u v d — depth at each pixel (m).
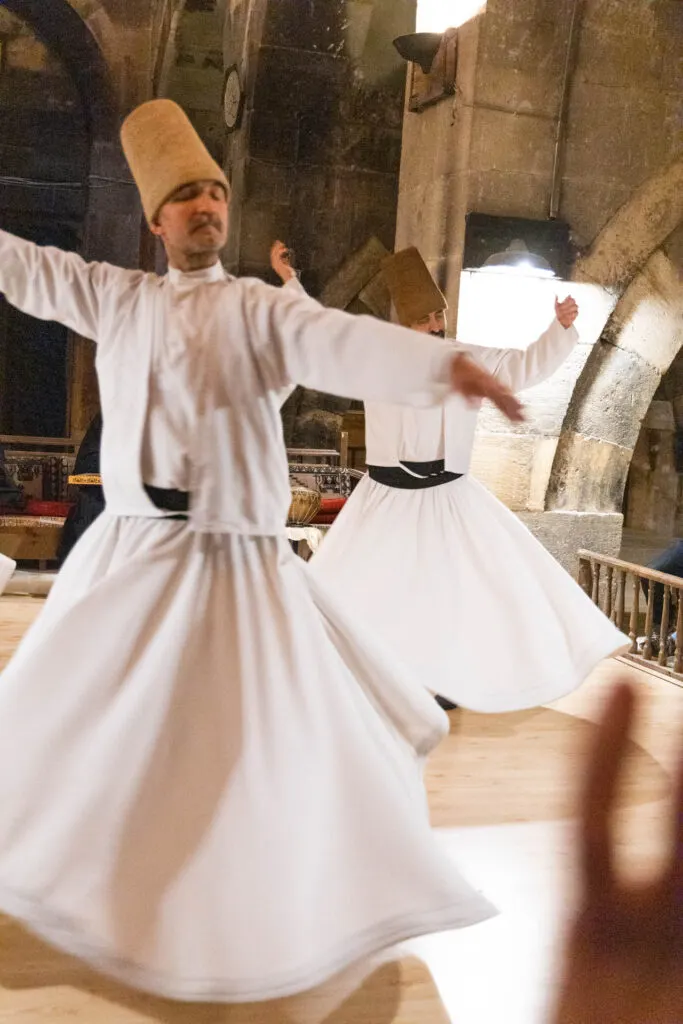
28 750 1.97
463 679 3.62
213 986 1.88
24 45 12.22
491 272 6.14
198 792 1.95
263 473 2.12
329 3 9.80
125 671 2.00
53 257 2.18
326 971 1.95
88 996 2.18
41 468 7.79
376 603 3.72
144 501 2.12
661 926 2.59
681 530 14.26
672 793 3.41
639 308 6.63
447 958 2.41
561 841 3.03
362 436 8.07
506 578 3.72
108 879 1.92
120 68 11.74
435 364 1.90
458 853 2.92
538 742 3.90
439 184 6.43
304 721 2.00
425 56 6.42
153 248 12.28
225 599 2.07
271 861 1.92
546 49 6.19
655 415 14.06
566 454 6.75
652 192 6.50
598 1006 2.25
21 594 6.18
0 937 2.39
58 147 12.48
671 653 5.59
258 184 10.27
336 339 1.97
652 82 6.41
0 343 13.78
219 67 12.04
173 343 2.07
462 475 3.86
